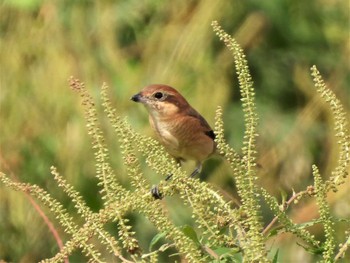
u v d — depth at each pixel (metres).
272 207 5.57
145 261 5.50
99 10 14.65
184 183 5.61
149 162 5.64
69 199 12.59
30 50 14.00
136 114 13.75
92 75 13.98
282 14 16.08
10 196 12.27
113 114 5.66
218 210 5.54
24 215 12.27
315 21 16.48
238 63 5.52
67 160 13.17
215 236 5.50
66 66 13.86
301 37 16.30
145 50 14.55
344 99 16.02
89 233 5.59
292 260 10.81
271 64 16.03
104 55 14.30
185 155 10.07
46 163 13.16
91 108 5.62
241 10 15.53
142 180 5.62
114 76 14.12
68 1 14.59
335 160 14.66
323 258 5.52
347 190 11.40
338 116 5.57
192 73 14.44
